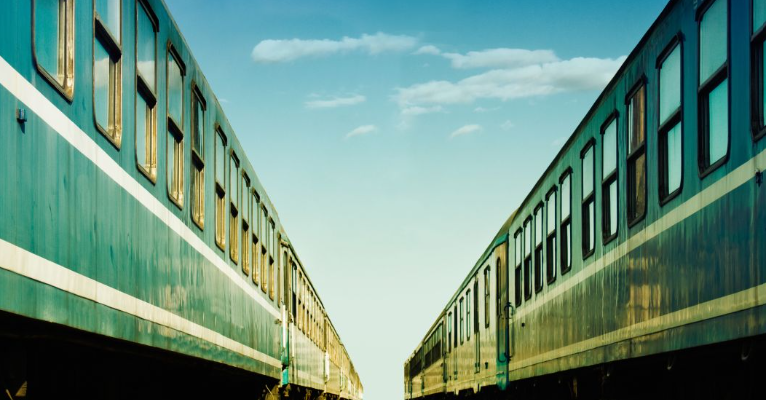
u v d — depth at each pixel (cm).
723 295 568
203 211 909
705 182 601
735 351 579
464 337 2130
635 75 794
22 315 404
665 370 810
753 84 518
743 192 532
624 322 819
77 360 615
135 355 689
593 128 970
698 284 616
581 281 1008
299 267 2070
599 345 914
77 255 488
